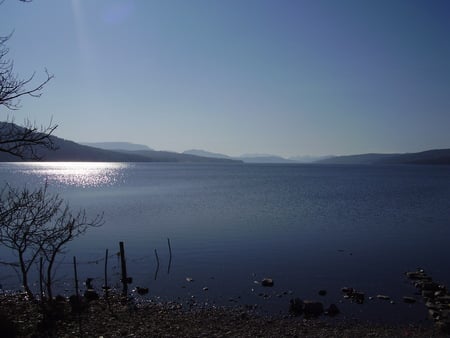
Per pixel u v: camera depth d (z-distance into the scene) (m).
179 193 77.31
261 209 53.53
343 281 22.88
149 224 41.22
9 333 12.49
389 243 32.78
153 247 31.55
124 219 44.25
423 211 51.91
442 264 26.44
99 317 16.56
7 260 27.11
